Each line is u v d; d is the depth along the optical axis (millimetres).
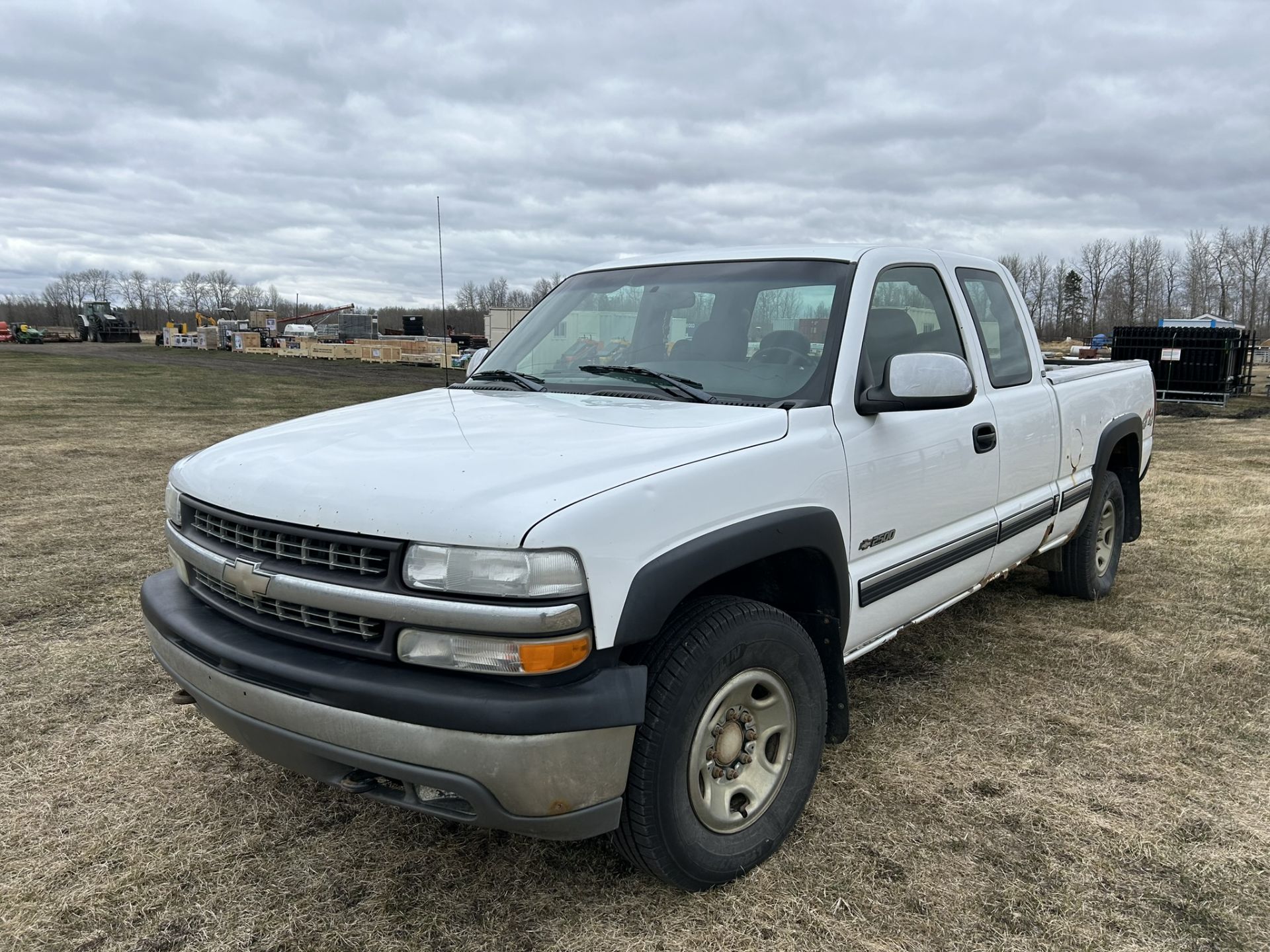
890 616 3170
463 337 43062
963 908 2463
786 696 2656
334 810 2994
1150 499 8297
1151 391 5598
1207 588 5457
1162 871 2629
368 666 2117
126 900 2516
